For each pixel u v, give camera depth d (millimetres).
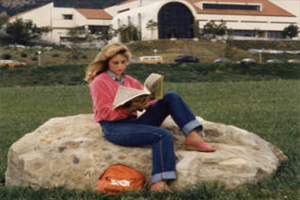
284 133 10773
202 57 87812
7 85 50875
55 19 125000
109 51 5105
